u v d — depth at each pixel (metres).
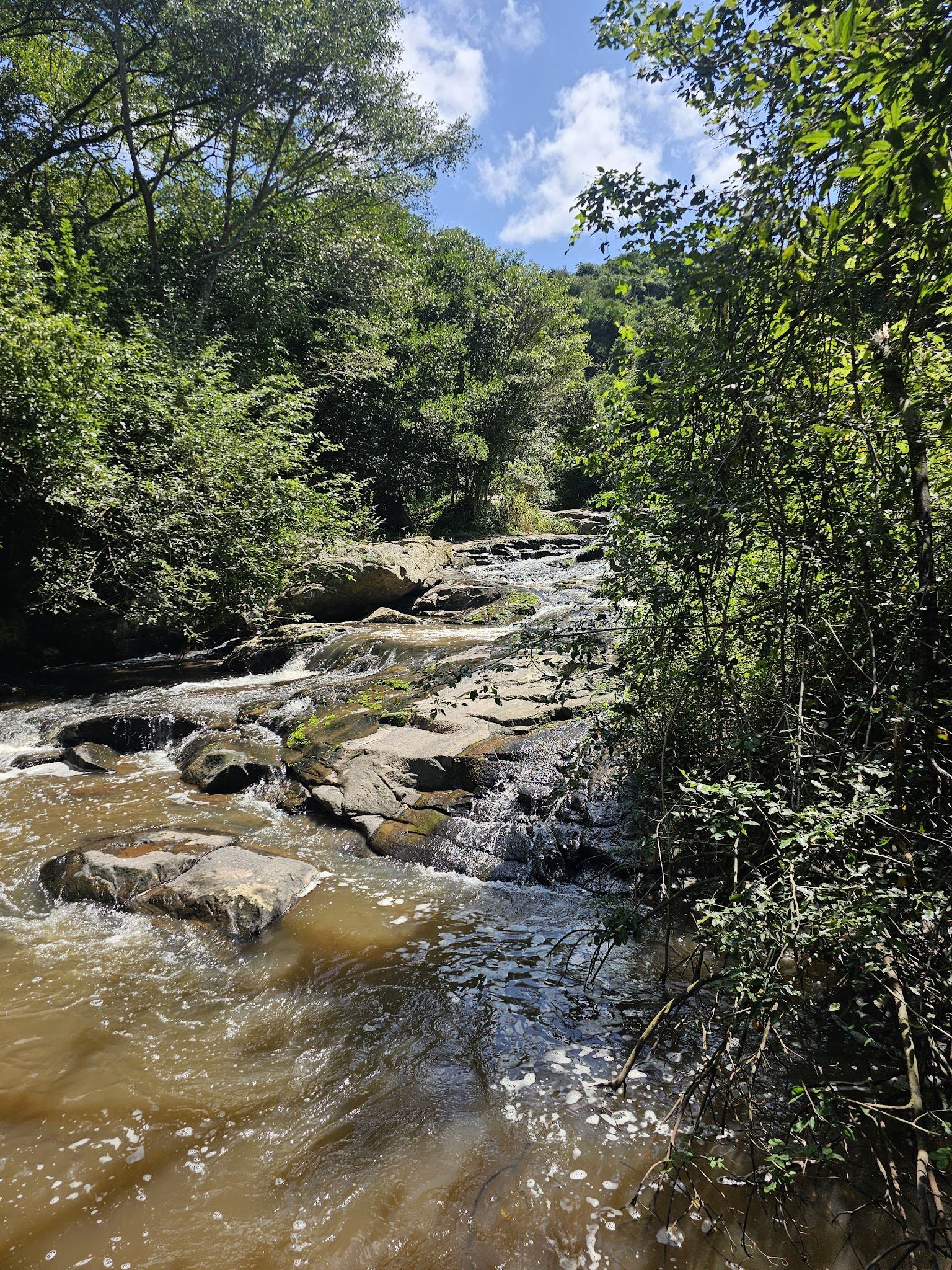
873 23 1.68
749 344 2.60
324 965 3.96
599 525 3.21
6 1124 2.87
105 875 4.81
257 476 11.50
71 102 17.11
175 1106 2.96
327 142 16.75
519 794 5.27
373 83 15.55
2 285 9.60
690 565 2.72
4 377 9.00
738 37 2.54
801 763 2.62
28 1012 3.58
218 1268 2.28
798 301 2.47
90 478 9.66
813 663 2.95
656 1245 2.27
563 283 27.98
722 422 2.66
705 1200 2.40
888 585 2.72
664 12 2.65
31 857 5.36
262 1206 2.50
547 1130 2.74
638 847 4.18
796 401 2.62
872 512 2.71
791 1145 2.15
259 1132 2.83
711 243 2.70
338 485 14.89
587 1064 3.08
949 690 2.61
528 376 24.28
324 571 13.12
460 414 20.97
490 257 28.64
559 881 4.69
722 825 2.45
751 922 2.19
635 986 3.59
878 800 2.19
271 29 14.20
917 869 2.23
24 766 7.55
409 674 8.32
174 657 12.39
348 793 5.98
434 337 21.20
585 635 3.34
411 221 25.25
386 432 20.00
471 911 4.48
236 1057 3.26
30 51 16.30
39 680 10.68
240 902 4.42
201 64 14.86
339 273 18.95
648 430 3.04
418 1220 2.41
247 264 16.98
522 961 3.91
